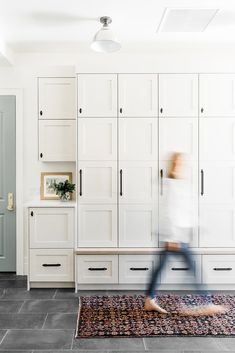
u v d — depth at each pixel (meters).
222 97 3.61
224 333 2.67
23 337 2.63
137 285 3.65
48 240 3.65
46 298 3.42
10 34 3.51
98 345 2.51
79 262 3.60
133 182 3.66
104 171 3.66
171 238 3.05
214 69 3.60
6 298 3.42
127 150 3.64
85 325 2.80
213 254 3.59
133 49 3.96
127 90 3.62
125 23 3.25
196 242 3.65
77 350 2.44
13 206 4.15
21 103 4.10
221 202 3.65
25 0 2.79
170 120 3.62
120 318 2.94
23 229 4.16
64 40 3.70
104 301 3.32
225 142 3.63
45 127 3.91
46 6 2.91
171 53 4.07
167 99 3.61
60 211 3.64
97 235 3.68
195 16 3.10
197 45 3.85
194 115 3.62
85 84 3.62
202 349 2.46
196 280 3.50
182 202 3.04
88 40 3.71
